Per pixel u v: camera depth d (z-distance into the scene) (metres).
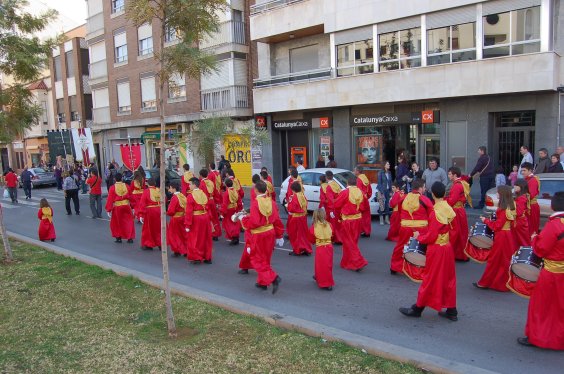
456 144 17.86
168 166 29.33
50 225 13.54
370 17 19.27
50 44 10.68
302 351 5.26
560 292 5.27
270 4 23.17
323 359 5.04
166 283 5.92
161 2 6.02
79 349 5.57
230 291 8.20
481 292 7.71
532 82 15.30
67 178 19.14
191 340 5.70
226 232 12.30
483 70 16.23
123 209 13.03
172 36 7.20
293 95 21.94
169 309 5.87
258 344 5.49
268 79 23.72
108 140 36.19
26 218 18.88
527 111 16.45
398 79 18.36
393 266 8.84
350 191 9.14
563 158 14.02
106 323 6.41
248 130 15.57
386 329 6.23
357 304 7.29
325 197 11.63
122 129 34.34
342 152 21.42
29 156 48.22
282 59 24.02
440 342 5.77
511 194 7.40
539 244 5.27
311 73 21.75
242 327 6.05
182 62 6.07
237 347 5.44
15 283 8.58
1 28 10.02
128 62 32.19
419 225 8.37
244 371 4.86
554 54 14.98
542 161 13.81
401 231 8.62
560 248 5.20
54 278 8.79
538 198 10.41
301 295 7.84
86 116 39.41
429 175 13.77
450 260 6.32
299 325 5.91
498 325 6.28
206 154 14.27
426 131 19.19
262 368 4.90
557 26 15.38
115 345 5.63
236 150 25.81
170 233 11.05
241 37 25.52
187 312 6.71
